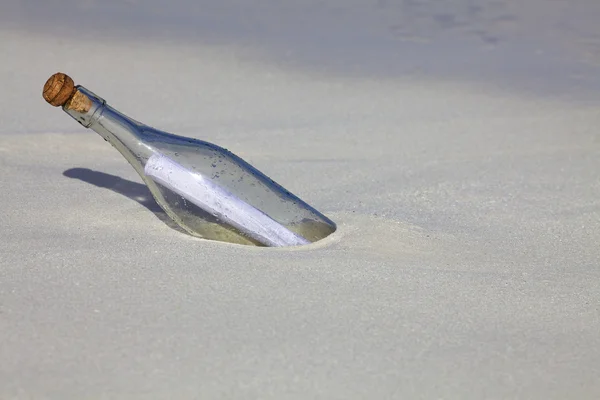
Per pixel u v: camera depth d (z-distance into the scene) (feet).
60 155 23.62
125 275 14.03
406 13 48.14
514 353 12.28
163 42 41.42
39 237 15.87
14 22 43.34
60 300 13.00
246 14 47.85
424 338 12.50
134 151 16.03
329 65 38.63
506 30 44.88
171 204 16.05
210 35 43.21
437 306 13.69
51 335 11.92
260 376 11.17
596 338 13.00
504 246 17.78
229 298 13.33
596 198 21.97
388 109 32.01
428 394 11.05
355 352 11.92
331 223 17.08
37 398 10.45
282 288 13.85
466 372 11.65
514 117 31.04
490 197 21.81
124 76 35.55
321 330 12.48
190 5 49.42
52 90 15.26
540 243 18.25
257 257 15.25
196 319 12.57
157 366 11.26
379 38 43.60
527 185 23.04
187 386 10.85
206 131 28.35
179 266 14.55
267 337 12.16
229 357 11.57
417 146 27.12
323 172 23.63
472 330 12.92
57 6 47.65
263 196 16.19
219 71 37.06
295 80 36.11
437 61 39.60
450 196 21.74
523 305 14.12
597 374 11.87
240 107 31.81
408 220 19.15
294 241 16.20
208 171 16.01
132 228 16.62
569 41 42.80
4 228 16.39
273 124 29.55
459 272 15.55
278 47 41.42
